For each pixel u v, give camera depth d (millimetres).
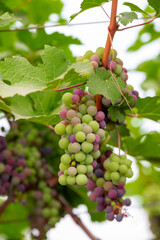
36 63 1200
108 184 792
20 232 1459
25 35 1206
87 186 833
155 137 1011
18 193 992
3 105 851
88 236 1066
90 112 727
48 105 923
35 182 1069
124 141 1025
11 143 1032
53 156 1106
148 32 1510
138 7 819
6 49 1263
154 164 1085
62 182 700
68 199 1237
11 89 754
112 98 737
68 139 721
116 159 769
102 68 742
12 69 772
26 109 907
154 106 892
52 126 956
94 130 714
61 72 783
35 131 1071
